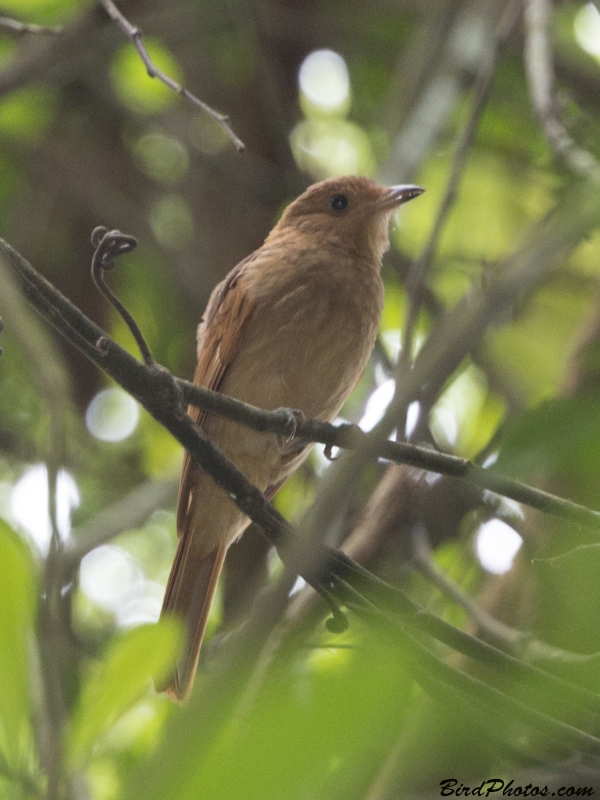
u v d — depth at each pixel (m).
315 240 10.44
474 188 15.46
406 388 5.00
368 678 3.25
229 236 15.29
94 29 12.85
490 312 4.65
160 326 15.44
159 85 14.81
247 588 12.05
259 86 15.47
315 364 9.98
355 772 3.16
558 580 4.77
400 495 10.27
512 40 14.51
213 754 3.23
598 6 8.17
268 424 7.80
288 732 3.17
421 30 14.93
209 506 9.72
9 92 12.84
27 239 15.23
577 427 3.87
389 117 14.80
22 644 4.15
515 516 8.77
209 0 14.97
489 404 13.65
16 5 13.56
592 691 4.81
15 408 14.12
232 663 5.95
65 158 15.38
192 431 7.15
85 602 15.00
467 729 4.59
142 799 3.49
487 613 9.80
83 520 13.87
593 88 13.86
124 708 4.07
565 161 10.30
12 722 4.22
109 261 6.68
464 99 15.38
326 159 16.59
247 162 14.54
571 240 4.62
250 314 10.01
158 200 16.09
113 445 15.40
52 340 14.65
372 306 10.32
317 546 6.53
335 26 15.47
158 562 15.63
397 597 6.57
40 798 4.22
